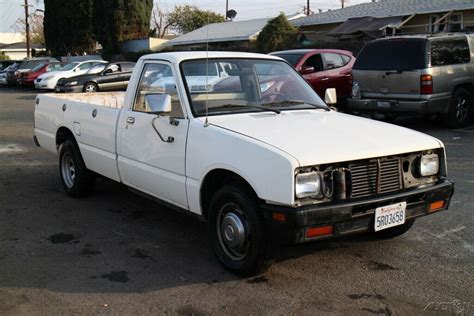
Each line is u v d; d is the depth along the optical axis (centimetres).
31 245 506
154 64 521
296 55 1341
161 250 490
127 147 542
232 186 421
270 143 396
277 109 496
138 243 509
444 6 2205
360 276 428
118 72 2395
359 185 404
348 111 1275
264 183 385
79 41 4241
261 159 388
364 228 402
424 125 1174
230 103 490
